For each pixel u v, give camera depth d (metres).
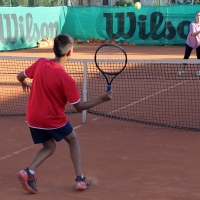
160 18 29.28
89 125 8.54
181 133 7.85
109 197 5.02
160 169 5.94
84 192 5.18
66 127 4.96
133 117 9.10
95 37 31.41
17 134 7.94
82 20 31.39
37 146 7.16
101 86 13.05
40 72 4.82
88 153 6.70
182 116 9.09
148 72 14.62
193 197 4.98
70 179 5.64
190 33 14.34
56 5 33.38
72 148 5.15
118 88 12.69
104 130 8.12
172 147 6.97
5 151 6.89
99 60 8.58
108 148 6.96
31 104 4.89
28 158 6.52
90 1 45.84
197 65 16.81
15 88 13.15
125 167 6.05
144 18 29.70
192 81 13.70
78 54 23.67
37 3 31.98
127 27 30.30
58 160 6.41
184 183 5.42
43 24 29.95
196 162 6.22
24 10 27.94
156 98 11.05
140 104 10.36
